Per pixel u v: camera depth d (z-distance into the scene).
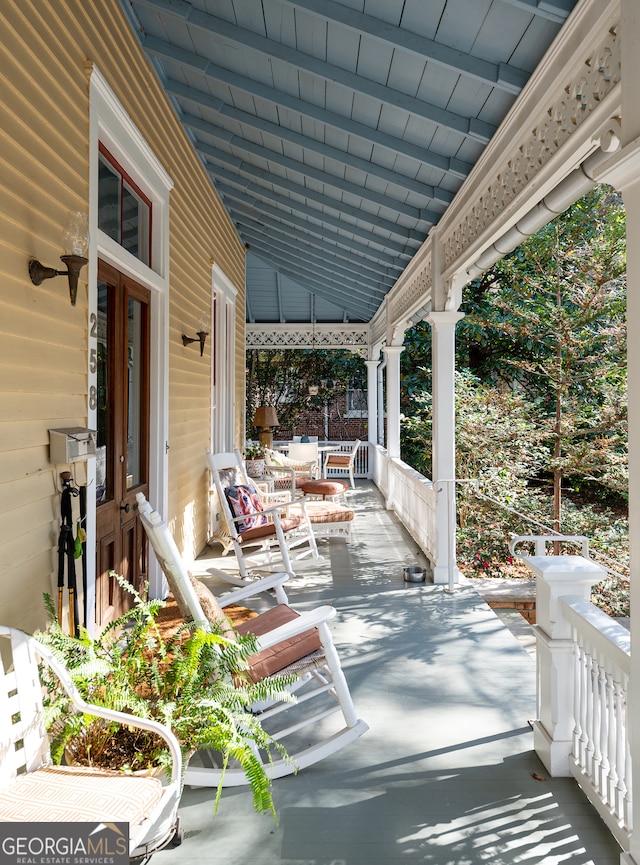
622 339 9.56
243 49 3.54
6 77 2.00
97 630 3.18
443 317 5.16
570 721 2.47
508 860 2.00
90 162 2.78
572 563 2.57
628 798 2.01
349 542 6.77
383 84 3.35
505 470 9.66
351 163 4.54
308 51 3.32
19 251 2.11
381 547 6.54
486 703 3.09
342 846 2.06
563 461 9.63
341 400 15.84
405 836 2.11
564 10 2.32
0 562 2.01
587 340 9.67
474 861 1.99
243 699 2.19
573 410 9.95
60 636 2.00
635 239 1.72
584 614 2.30
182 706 2.07
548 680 2.52
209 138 5.56
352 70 3.33
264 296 12.16
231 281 8.19
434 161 3.99
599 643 2.18
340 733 2.65
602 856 2.02
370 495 10.39
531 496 10.17
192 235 5.51
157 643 2.35
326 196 5.75
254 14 3.14
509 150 3.20
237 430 9.18
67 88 2.54
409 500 7.23
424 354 14.09
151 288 4.15
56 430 2.40
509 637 3.98
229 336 8.21
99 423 3.30
